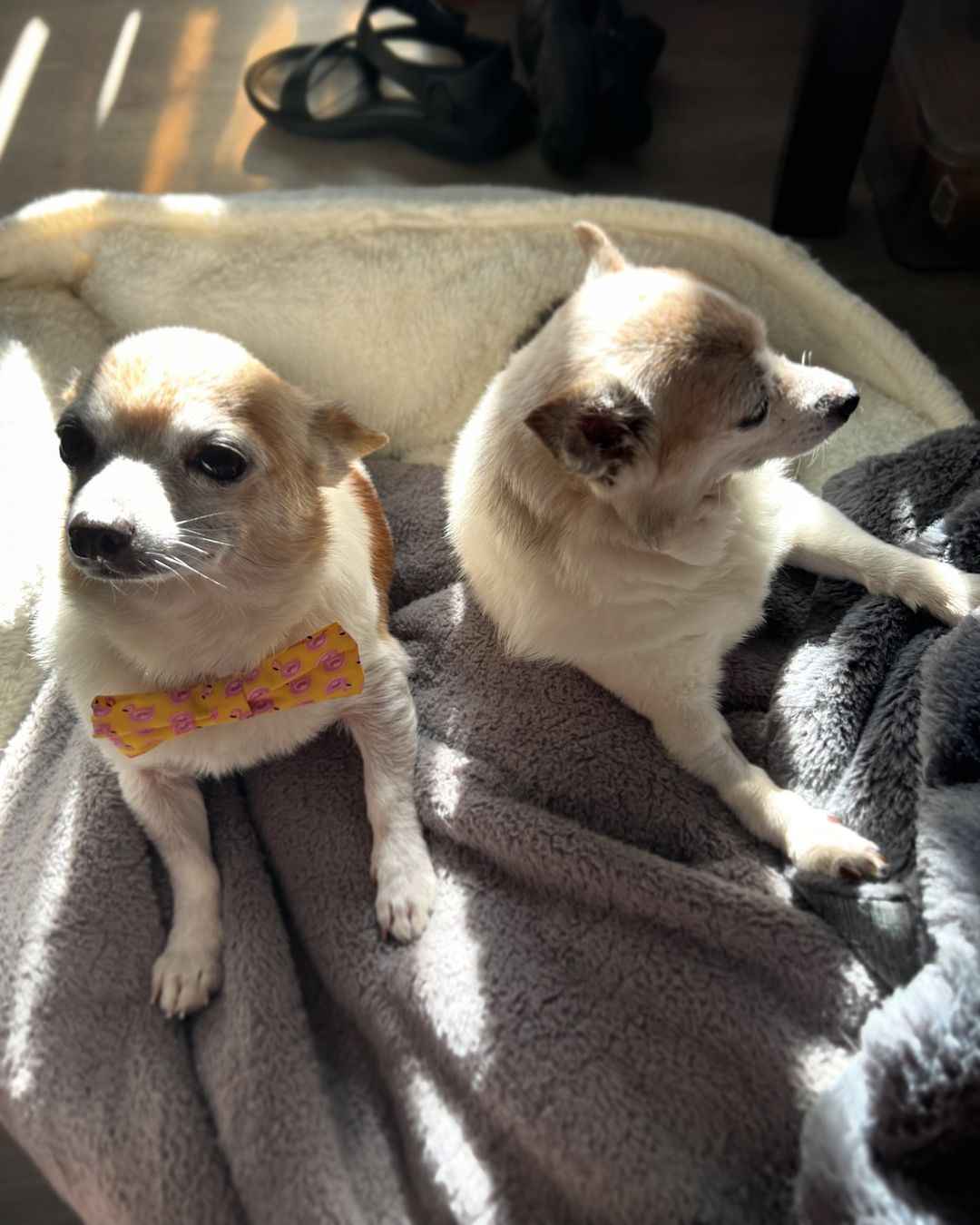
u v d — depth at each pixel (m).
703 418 1.55
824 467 2.24
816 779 1.77
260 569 1.56
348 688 1.65
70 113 3.37
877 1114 1.31
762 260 2.29
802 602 2.06
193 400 1.45
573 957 1.64
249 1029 1.60
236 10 3.68
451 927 1.69
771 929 1.56
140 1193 1.51
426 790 1.84
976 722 1.63
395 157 3.23
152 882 1.81
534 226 2.31
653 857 1.68
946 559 1.95
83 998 1.68
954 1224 1.23
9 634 1.99
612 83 3.03
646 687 1.81
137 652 1.60
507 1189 1.48
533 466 1.64
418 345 2.38
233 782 1.96
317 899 1.78
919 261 2.83
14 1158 1.75
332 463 1.66
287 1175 1.49
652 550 1.67
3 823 1.92
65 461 1.53
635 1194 1.41
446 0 3.63
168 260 2.32
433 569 2.23
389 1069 1.61
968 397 2.55
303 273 2.31
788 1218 1.38
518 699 1.92
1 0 3.75
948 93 2.81
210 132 3.31
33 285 2.38
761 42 3.49
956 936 1.42
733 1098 1.48
